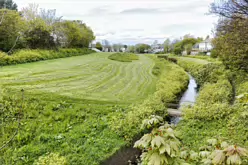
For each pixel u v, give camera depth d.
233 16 7.35
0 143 4.23
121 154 4.45
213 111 5.80
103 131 5.19
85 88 9.20
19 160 3.82
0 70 10.70
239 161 1.23
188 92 10.70
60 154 4.12
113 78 12.38
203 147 2.07
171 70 15.21
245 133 4.41
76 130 5.11
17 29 14.78
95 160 4.07
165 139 1.54
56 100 6.83
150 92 9.51
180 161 1.59
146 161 1.58
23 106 5.77
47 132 4.89
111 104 7.22
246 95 2.58
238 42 7.30
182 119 6.11
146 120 1.75
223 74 11.30
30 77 9.86
